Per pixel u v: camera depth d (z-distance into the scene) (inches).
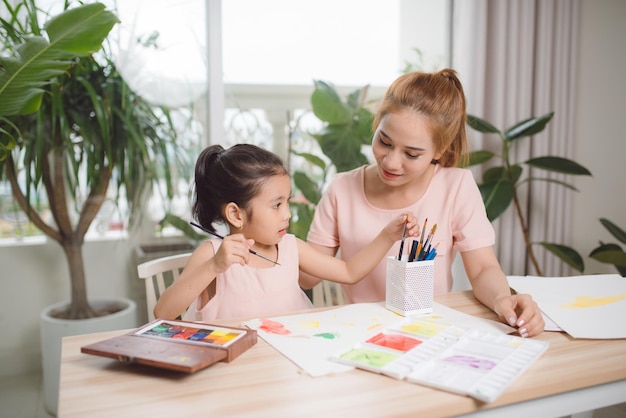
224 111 84.9
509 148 90.6
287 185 42.3
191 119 82.7
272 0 85.9
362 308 39.1
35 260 78.7
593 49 92.6
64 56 56.2
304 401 24.5
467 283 84.5
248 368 28.2
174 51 79.5
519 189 92.2
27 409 73.4
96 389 25.6
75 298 76.8
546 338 33.3
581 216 95.7
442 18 93.8
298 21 87.4
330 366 28.4
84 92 72.9
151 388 25.7
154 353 27.9
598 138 93.3
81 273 77.0
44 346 74.4
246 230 42.6
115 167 75.7
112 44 73.5
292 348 30.9
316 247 53.1
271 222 41.5
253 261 44.8
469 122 77.0
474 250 48.3
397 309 37.8
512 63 88.7
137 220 80.8
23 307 78.9
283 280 45.0
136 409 23.6
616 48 90.8
